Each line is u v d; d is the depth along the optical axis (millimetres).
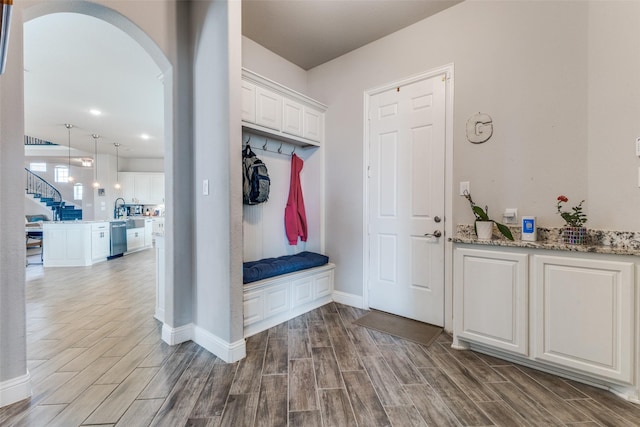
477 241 1975
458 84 2377
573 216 1801
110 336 2312
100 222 5727
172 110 2146
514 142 2113
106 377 1737
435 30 2502
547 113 1983
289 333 2381
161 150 7715
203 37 2105
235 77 1939
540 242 1878
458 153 2377
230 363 1901
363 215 2990
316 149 3334
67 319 2684
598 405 1483
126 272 4719
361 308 2998
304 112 3074
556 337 1698
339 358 1976
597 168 1795
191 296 2264
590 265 1595
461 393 1589
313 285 2961
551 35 1969
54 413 1424
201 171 2156
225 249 1944
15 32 1485
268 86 2670
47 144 7734
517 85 2102
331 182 3254
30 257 6137
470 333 2025
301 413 1433
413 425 1352
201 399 1534
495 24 2195
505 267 1868
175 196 2174
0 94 1440
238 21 1949
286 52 3098
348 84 3107
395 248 2781
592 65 1817
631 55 1665
